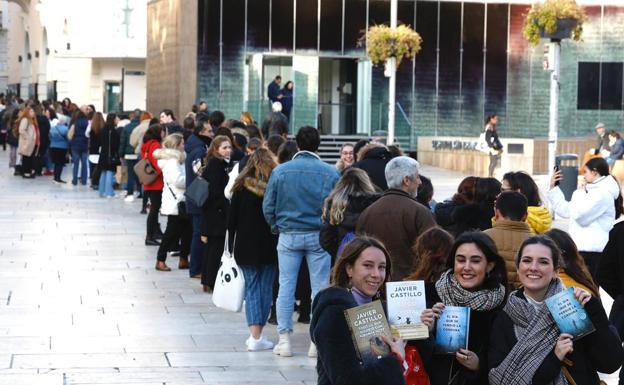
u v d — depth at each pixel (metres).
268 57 43.56
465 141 39.31
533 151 37.06
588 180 12.33
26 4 66.69
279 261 11.35
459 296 6.78
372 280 6.08
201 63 42.59
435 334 6.59
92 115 32.94
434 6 45.12
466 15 45.38
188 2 41.72
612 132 34.97
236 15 42.88
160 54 44.75
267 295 11.74
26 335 12.10
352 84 44.88
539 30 27.83
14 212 24.25
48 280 15.76
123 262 17.58
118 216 23.92
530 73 45.81
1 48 73.81
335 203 10.34
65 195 28.31
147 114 26.28
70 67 52.53
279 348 11.39
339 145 42.47
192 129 19.75
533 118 46.03
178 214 16.53
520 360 6.43
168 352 11.45
